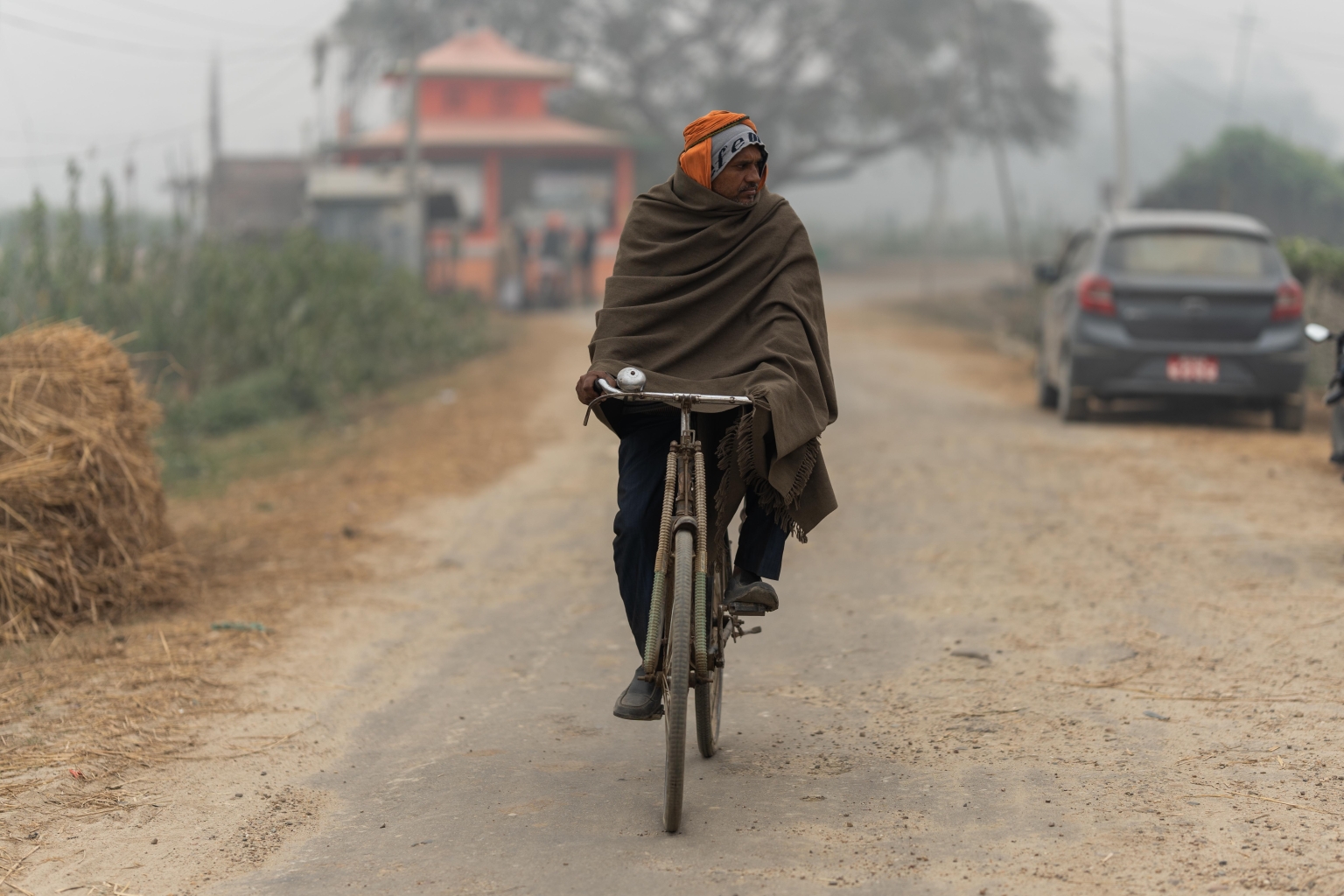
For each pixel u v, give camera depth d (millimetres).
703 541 5855
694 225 6520
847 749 6840
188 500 15023
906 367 29391
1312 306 21609
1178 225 17516
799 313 6355
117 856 5762
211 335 23031
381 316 28328
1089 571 10289
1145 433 17031
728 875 5332
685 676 5680
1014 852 5410
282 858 5727
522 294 53188
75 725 7473
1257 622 8672
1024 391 23750
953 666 8211
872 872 5305
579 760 6852
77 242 21844
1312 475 13750
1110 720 7016
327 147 64500
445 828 5992
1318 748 6363
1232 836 5414
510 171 63812
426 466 16875
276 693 8156
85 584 9680
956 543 11500
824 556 11344
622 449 6582
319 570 11555
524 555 12086
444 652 9102
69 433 9789
